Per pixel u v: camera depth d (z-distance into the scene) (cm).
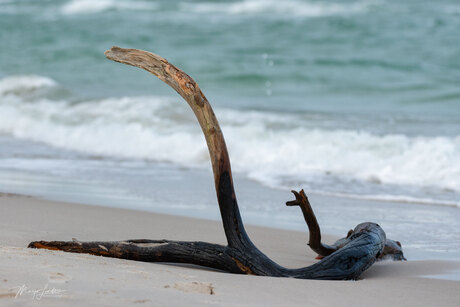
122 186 1605
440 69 3828
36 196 1401
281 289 675
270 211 1384
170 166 1956
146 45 4509
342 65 3950
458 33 4747
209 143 789
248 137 2203
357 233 888
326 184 1716
